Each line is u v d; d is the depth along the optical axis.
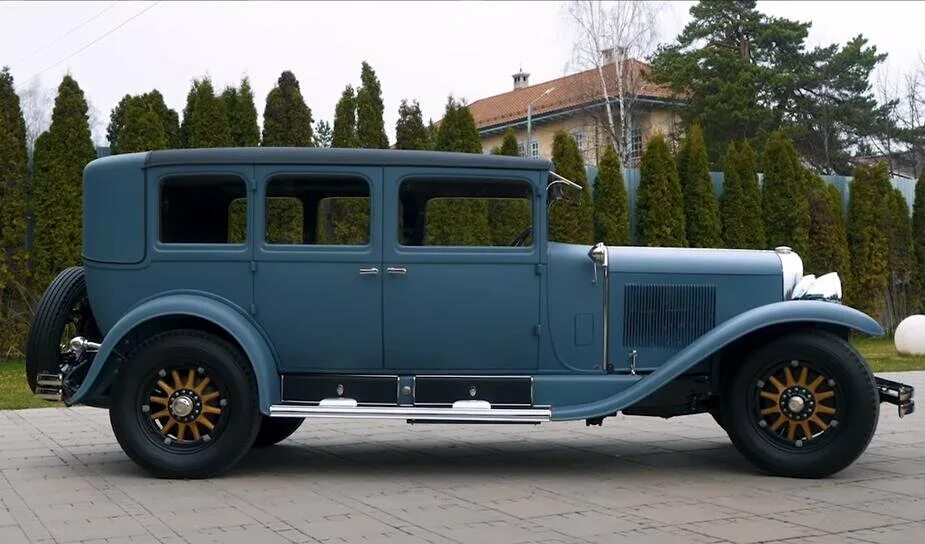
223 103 12.91
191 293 5.62
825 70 31.14
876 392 5.32
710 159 29.19
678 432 7.47
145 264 5.65
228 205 5.79
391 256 5.58
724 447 6.72
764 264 5.89
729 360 5.71
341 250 5.59
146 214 5.66
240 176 5.64
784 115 30.45
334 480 5.51
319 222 5.79
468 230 5.67
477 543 4.08
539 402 5.57
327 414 5.37
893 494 5.06
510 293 5.62
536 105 36.19
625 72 31.28
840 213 16.69
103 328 5.77
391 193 5.61
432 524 4.42
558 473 5.74
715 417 6.39
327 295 5.59
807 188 16.14
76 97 12.47
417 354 5.62
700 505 4.82
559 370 5.69
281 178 5.64
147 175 5.67
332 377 5.63
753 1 31.89
